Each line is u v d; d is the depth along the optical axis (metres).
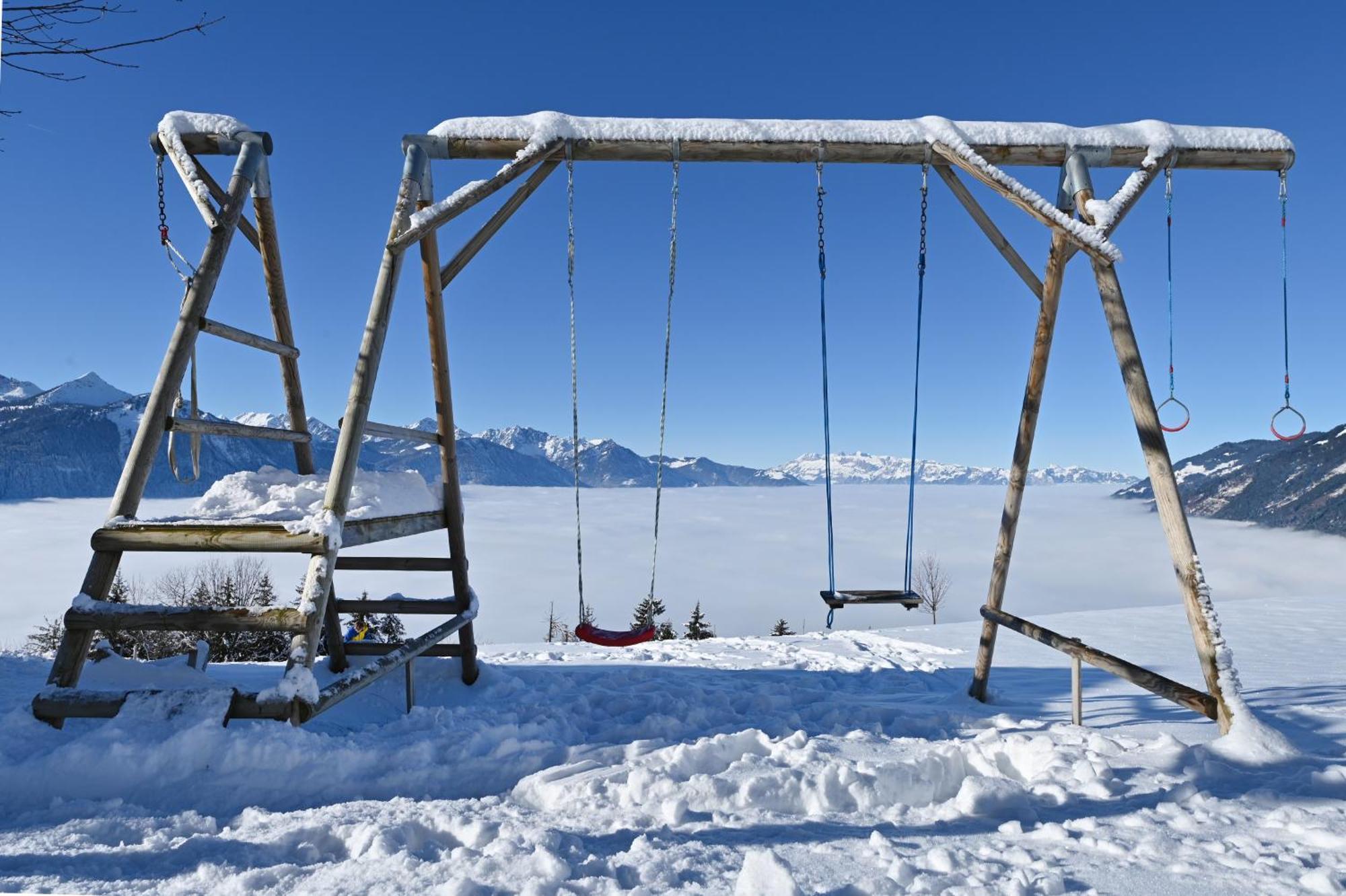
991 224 5.55
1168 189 5.21
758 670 8.37
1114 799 3.45
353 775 3.68
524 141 5.18
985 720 5.03
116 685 4.35
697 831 3.04
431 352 6.00
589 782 3.51
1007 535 5.94
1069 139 5.22
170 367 4.58
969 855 2.75
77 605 3.99
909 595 5.31
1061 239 5.17
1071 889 2.52
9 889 2.36
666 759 3.87
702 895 2.40
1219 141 5.11
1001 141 5.23
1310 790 3.48
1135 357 4.85
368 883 2.44
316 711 3.85
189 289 4.70
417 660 6.66
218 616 3.92
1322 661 7.75
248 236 5.55
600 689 6.46
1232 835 3.00
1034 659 8.78
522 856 2.57
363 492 5.07
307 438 6.01
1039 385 5.60
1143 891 2.50
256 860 2.64
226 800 3.38
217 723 3.61
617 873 2.56
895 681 7.65
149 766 3.41
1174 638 9.77
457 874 2.49
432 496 6.14
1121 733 4.68
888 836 3.01
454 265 5.77
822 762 3.83
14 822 3.00
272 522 4.13
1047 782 3.59
